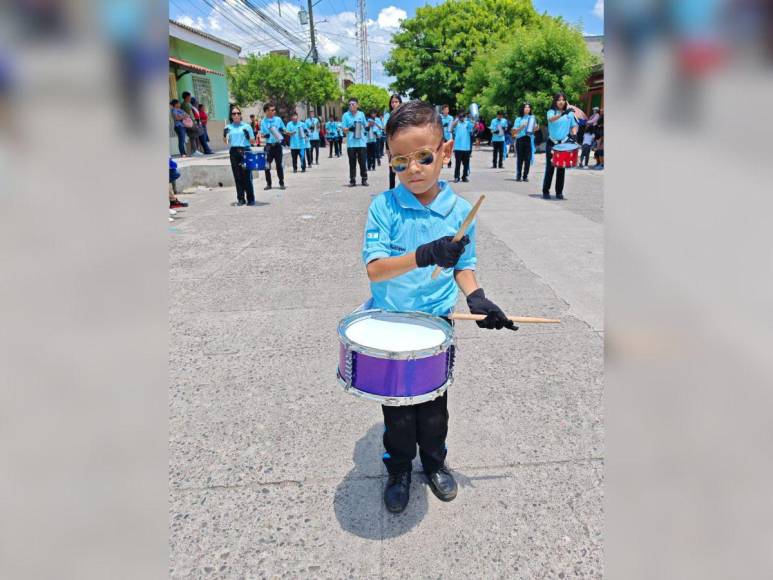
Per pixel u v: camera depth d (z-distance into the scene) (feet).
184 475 7.98
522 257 18.79
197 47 62.64
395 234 6.85
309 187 39.32
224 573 6.36
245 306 14.67
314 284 16.43
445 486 7.40
